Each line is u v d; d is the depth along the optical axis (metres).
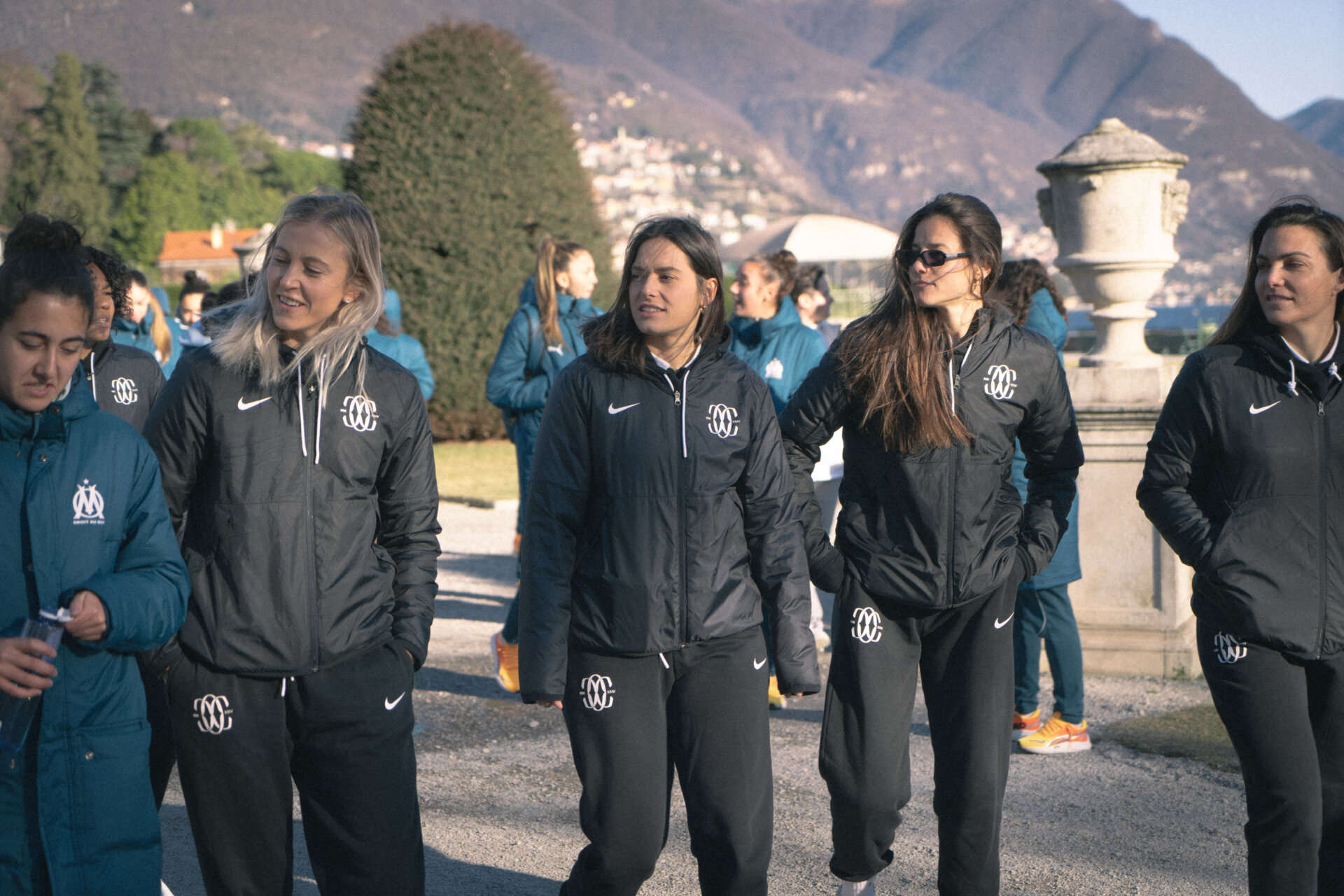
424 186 17.70
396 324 7.06
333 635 2.47
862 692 2.93
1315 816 2.71
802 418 3.02
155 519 2.30
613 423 2.68
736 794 2.69
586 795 2.71
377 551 2.62
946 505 2.87
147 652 2.42
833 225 20.23
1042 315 5.22
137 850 2.22
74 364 2.17
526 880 3.60
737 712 2.71
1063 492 3.15
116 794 2.19
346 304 2.52
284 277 2.42
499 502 12.59
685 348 2.76
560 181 18.52
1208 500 2.93
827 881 3.61
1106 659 5.99
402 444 2.62
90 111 116.75
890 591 2.90
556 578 2.70
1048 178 6.30
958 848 2.98
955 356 2.89
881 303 2.96
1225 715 2.83
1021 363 2.93
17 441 2.17
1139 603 5.94
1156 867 3.71
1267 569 2.76
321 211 2.46
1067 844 3.89
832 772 2.96
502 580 8.77
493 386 5.61
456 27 17.97
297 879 3.64
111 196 116.50
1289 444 2.77
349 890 2.54
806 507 3.02
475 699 5.65
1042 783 4.47
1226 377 2.85
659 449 2.67
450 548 10.08
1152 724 5.16
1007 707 2.98
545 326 5.57
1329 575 2.77
